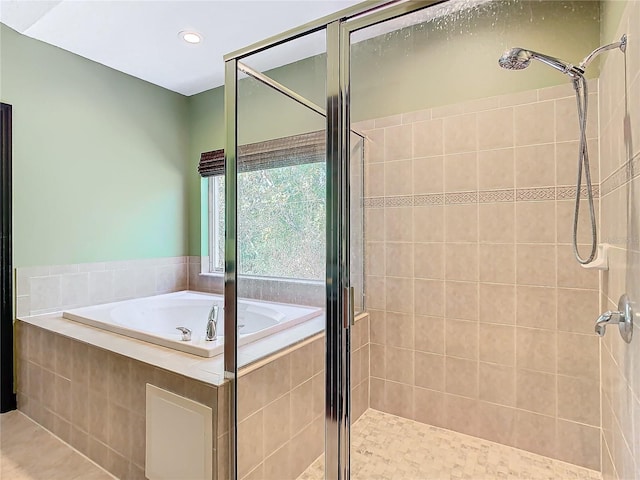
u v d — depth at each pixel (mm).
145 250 3217
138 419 1690
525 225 1938
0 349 2336
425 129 2148
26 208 2469
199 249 3525
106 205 2934
